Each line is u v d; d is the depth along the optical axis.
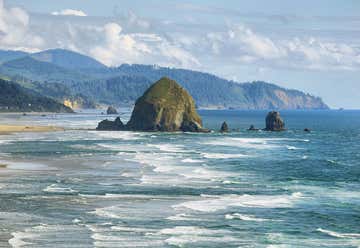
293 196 75.88
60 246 49.97
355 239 53.66
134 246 50.41
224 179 91.94
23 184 83.56
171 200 71.88
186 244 51.22
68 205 67.69
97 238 52.75
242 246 50.84
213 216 62.66
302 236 54.66
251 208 67.31
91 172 98.38
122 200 71.44
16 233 54.06
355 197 75.56
